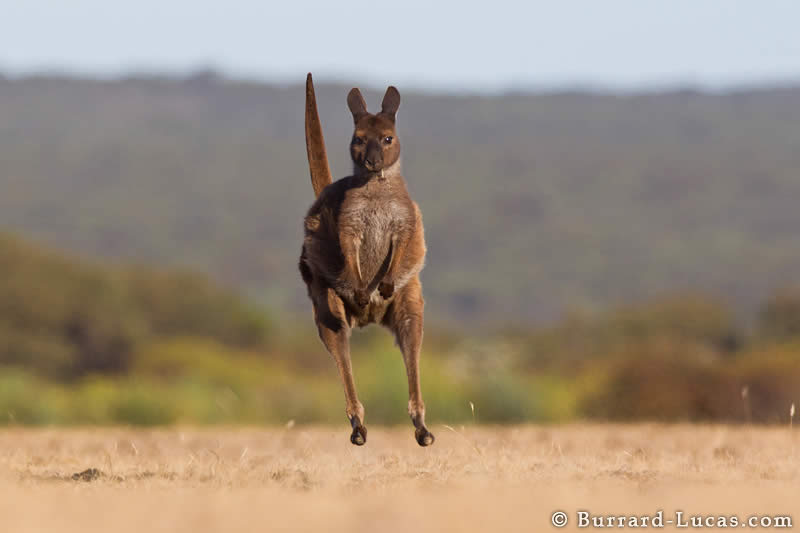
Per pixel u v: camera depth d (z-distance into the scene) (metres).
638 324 158.88
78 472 30.09
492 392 81.00
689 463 31.09
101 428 70.50
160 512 20.50
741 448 38.03
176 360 149.88
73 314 196.75
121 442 46.94
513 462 30.92
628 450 35.84
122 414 87.50
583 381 87.38
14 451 39.47
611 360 85.25
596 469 29.31
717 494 23.28
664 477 27.19
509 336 196.00
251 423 84.62
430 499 22.33
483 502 21.69
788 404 74.56
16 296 192.00
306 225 32.94
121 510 20.83
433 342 168.88
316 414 87.12
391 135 32.38
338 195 32.44
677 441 43.25
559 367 131.88
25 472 30.19
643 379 78.81
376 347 89.50
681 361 80.38
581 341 173.75
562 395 85.12
